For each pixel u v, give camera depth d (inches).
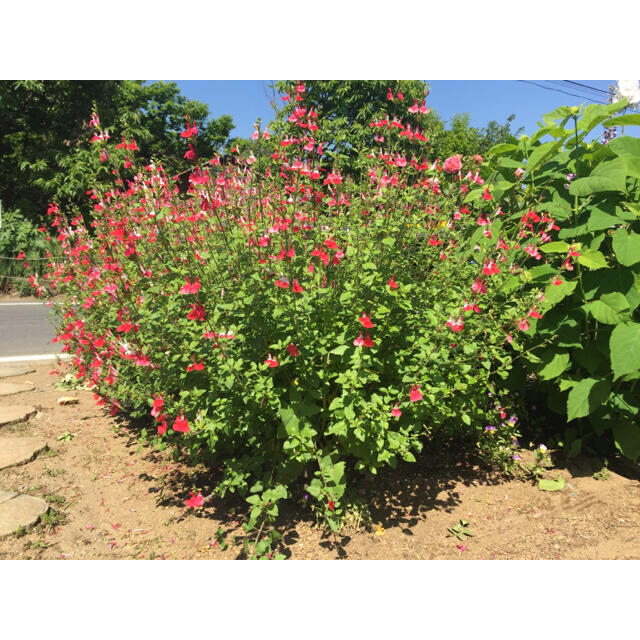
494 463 132.6
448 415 115.6
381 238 119.3
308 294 106.7
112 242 139.8
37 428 151.4
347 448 104.7
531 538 103.3
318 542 101.7
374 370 116.3
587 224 125.0
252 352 111.5
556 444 144.3
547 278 132.3
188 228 134.3
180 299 119.3
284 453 112.0
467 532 105.4
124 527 106.4
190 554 97.6
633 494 119.0
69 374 204.2
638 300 117.8
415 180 135.6
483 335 131.5
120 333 150.7
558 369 128.0
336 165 121.0
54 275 183.8
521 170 144.6
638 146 121.3
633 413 122.6
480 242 135.7
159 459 135.7
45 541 99.3
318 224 121.0
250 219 120.9
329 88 482.0
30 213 613.6
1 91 577.9
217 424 99.3
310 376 105.9
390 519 110.0
